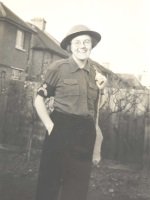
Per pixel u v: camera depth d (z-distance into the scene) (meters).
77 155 3.23
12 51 19.30
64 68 3.27
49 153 3.25
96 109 3.43
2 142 9.59
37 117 9.24
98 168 7.74
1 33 18.34
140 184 6.81
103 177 6.99
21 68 20.28
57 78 3.28
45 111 3.33
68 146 3.21
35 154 8.55
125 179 7.01
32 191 5.58
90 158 3.30
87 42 3.30
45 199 3.24
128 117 8.91
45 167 3.26
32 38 21.56
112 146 9.02
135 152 8.84
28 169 7.03
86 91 3.26
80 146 3.23
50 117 3.34
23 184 5.93
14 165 7.27
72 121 3.22
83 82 3.26
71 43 3.35
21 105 9.55
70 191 3.23
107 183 6.61
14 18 19.02
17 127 9.54
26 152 8.59
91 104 3.33
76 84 3.23
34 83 9.48
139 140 8.82
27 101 9.51
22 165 7.31
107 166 8.08
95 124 3.42
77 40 3.29
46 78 3.32
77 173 3.24
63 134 3.21
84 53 3.27
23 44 20.39
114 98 8.98
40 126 9.23
